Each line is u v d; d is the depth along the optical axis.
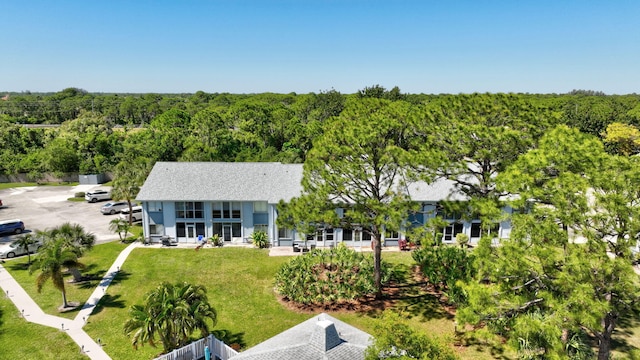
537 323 15.35
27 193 63.00
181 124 81.75
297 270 31.52
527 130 25.27
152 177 42.06
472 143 25.44
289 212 26.88
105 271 34.47
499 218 19.28
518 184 17.97
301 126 81.69
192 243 41.22
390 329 15.56
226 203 40.47
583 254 15.70
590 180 16.44
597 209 16.41
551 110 26.52
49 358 22.56
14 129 82.31
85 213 51.78
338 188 25.48
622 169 16.52
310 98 124.81
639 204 16.17
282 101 176.25
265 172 43.31
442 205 26.20
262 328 25.88
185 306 20.67
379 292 29.56
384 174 30.20
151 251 39.03
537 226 16.61
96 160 72.00
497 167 25.91
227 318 27.03
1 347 23.53
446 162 24.67
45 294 30.27
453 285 26.86
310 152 27.78
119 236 42.91
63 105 157.38
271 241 40.44
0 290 30.94
